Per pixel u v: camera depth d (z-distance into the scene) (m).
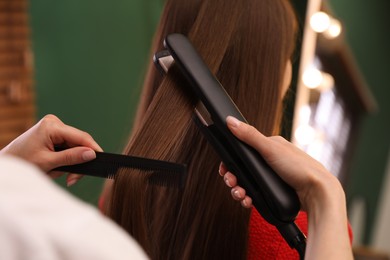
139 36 2.57
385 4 2.67
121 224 0.74
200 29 0.81
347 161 2.61
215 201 0.82
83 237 0.30
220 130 0.68
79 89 2.47
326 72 2.16
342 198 0.65
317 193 0.65
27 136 0.76
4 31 2.24
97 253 0.30
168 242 0.83
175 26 0.85
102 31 2.47
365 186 2.91
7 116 2.30
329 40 2.05
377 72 2.76
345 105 2.47
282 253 0.82
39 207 0.30
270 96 0.82
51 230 0.30
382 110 2.87
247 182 0.67
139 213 0.73
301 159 0.66
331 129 2.33
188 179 0.82
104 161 0.72
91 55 2.47
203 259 0.83
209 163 0.81
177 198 0.82
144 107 0.89
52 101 2.41
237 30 0.81
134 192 0.70
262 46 0.81
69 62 2.42
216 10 0.81
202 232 0.82
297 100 1.75
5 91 2.28
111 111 2.57
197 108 0.72
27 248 0.29
